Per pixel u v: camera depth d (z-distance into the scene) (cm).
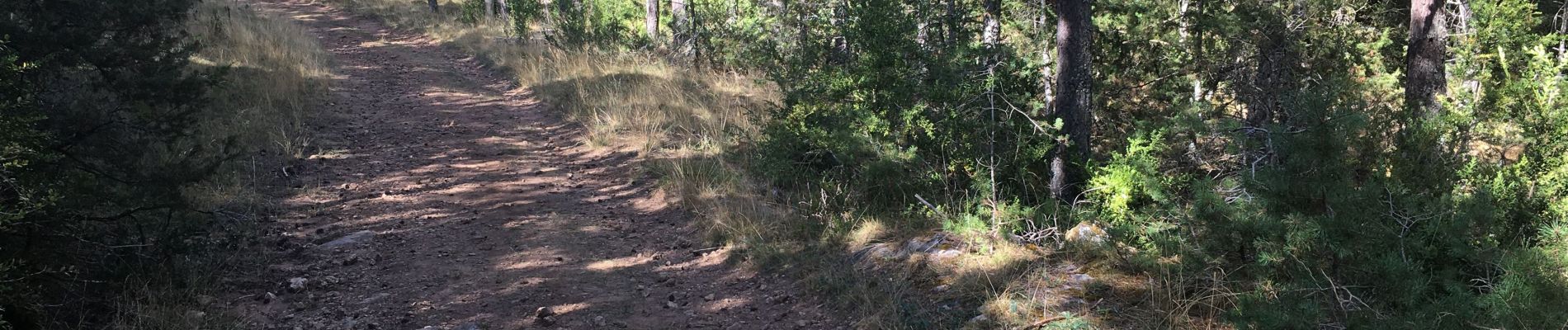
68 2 734
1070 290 502
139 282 534
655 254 694
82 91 789
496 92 1519
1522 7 982
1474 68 889
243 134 1014
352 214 809
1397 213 400
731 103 1343
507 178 967
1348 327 361
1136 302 476
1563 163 450
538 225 781
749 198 805
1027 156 711
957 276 545
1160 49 961
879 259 602
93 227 570
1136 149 662
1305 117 418
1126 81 961
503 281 628
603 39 1733
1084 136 707
